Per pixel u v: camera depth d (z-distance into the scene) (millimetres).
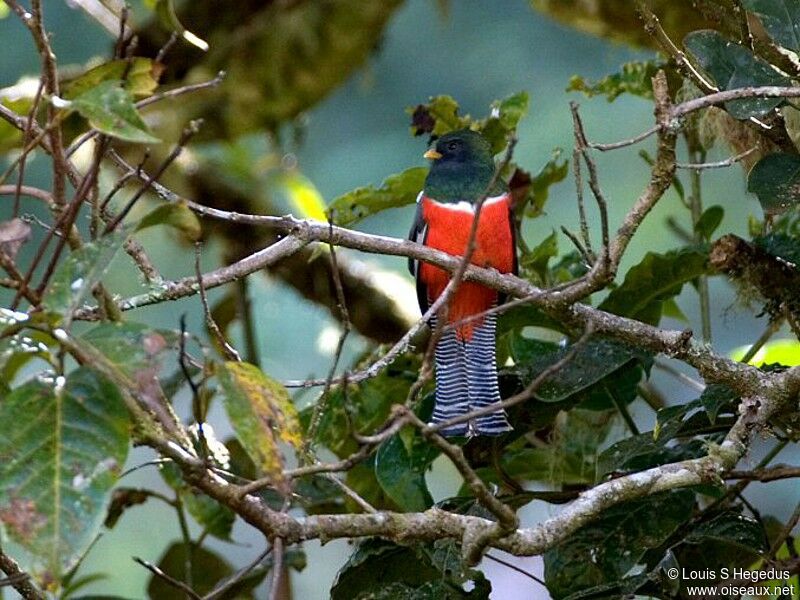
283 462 4777
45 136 5719
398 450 7797
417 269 9125
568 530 6004
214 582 9648
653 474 6328
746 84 6875
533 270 9031
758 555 7586
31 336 5523
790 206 6980
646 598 7250
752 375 6809
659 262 7996
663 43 7094
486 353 8242
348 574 7465
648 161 8430
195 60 12875
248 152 12609
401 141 18609
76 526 4449
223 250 12547
